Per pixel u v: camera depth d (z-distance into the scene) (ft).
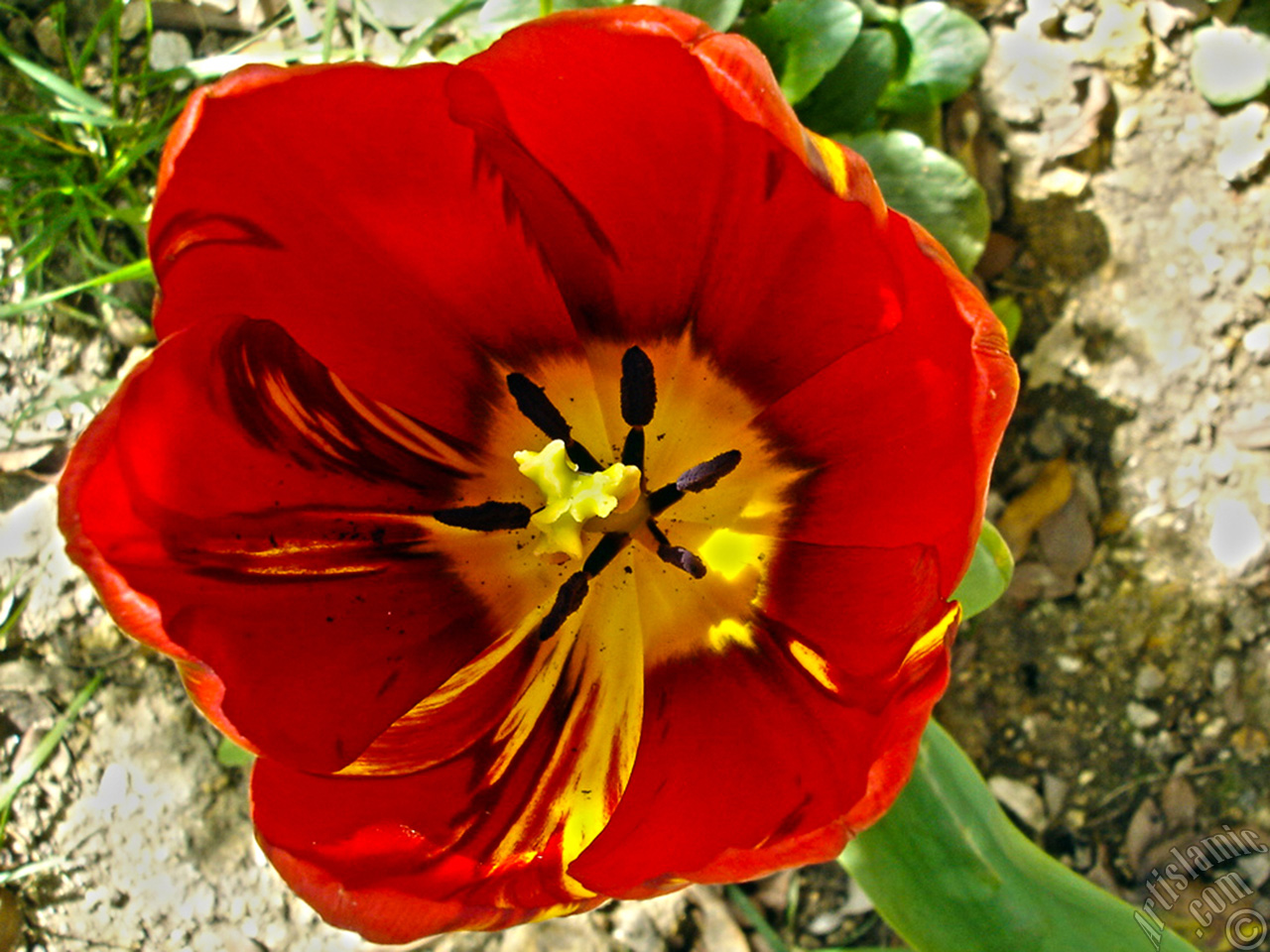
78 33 0.92
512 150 0.57
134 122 0.88
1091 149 0.97
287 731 0.55
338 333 0.60
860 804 0.52
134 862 0.85
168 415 0.54
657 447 0.66
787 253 0.59
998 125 0.97
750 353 0.63
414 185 0.57
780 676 0.61
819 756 0.57
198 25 0.92
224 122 0.52
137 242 0.90
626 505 0.63
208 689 0.53
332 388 0.61
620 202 0.59
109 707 0.87
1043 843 0.91
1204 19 0.97
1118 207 0.96
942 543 0.55
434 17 0.91
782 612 0.62
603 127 0.56
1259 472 0.93
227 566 0.56
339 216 0.58
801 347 0.61
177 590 0.54
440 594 0.62
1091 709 0.92
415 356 0.62
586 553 0.65
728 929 0.87
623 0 0.82
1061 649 0.93
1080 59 0.97
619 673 0.64
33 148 0.88
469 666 0.62
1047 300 0.96
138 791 0.86
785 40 0.83
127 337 0.89
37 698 0.86
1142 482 0.94
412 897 0.53
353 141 0.55
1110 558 0.93
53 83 0.86
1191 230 0.96
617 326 0.64
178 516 0.55
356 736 0.58
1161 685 0.92
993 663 0.93
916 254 0.53
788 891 0.88
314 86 0.53
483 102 0.55
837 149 0.52
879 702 0.54
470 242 0.60
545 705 0.62
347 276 0.59
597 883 0.53
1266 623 0.93
